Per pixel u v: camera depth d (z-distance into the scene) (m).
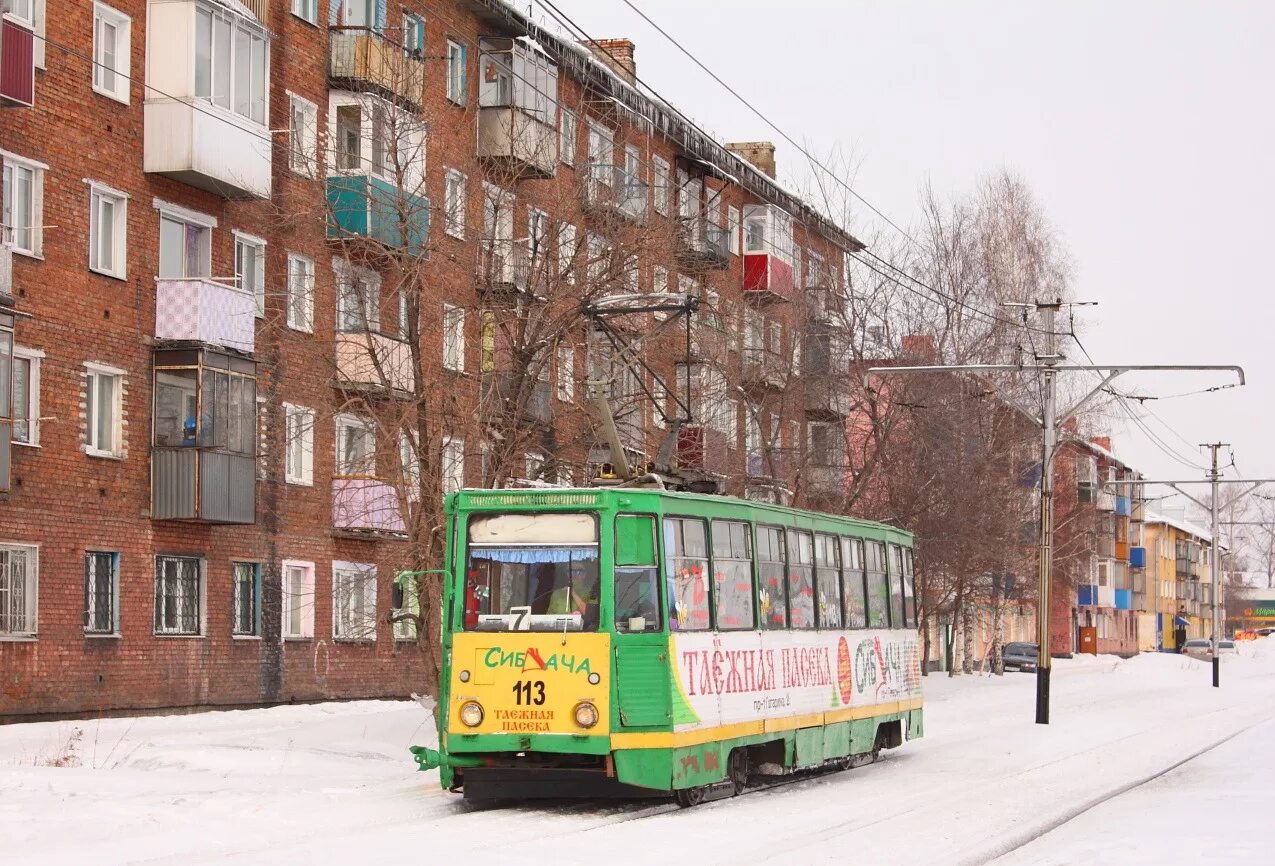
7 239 28.05
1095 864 13.38
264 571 34.41
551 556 17.62
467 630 17.66
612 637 17.28
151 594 31.31
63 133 29.41
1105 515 74.38
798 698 21.31
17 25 27.45
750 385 39.88
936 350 47.56
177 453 31.28
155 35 31.45
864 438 45.03
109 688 30.16
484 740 17.36
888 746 26.02
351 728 28.78
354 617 37.22
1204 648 114.56
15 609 28.27
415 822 16.02
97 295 30.19
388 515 36.56
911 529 45.59
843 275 44.22
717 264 35.31
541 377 30.31
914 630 27.69
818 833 15.60
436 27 38.22
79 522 29.64
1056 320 57.91
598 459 26.92
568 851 13.88
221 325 32.09
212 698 32.84
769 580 20.77
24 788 18.09
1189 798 19.38
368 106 27.14
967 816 17.27
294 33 35.12
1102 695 51.38
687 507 18.53
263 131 33.28
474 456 25.73
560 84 39.91
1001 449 52.66
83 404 29.81
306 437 35.53
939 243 51.47
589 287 26.80
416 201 26.41
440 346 27.53
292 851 13.55
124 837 14.51
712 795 19.06
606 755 17.06
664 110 44.66
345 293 27.16
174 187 32.09
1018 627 95.75
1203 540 162.25
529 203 29.22
